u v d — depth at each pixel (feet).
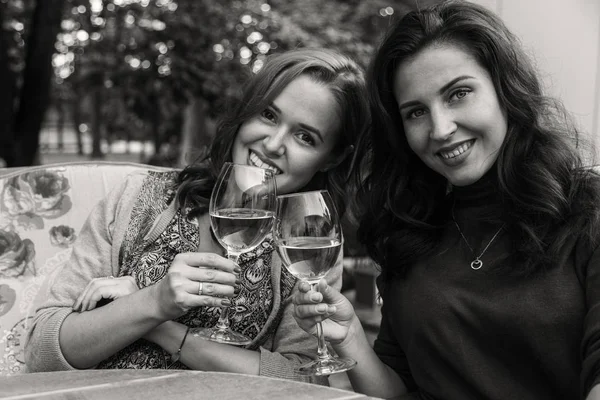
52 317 5.10
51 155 70.08
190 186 5.70
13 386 3.69
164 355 5.26
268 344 5.75
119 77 22.53
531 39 7.31
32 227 6.21
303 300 4.54
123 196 5.80
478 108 4.80
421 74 4.87
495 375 4.81
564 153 4.93
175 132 29.45
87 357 4.92
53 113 74.23
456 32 4.86
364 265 6.75
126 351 5.23
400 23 5.08
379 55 5.17
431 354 5.10
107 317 4.83
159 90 22.53
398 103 5.14
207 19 22.82
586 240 4.64
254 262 5.60
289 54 5.67
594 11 7.07
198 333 4.96
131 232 5.61
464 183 5.02
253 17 23.89
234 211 4.58
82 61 23.13
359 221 6.02
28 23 22.21
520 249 4.69
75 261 5.62
